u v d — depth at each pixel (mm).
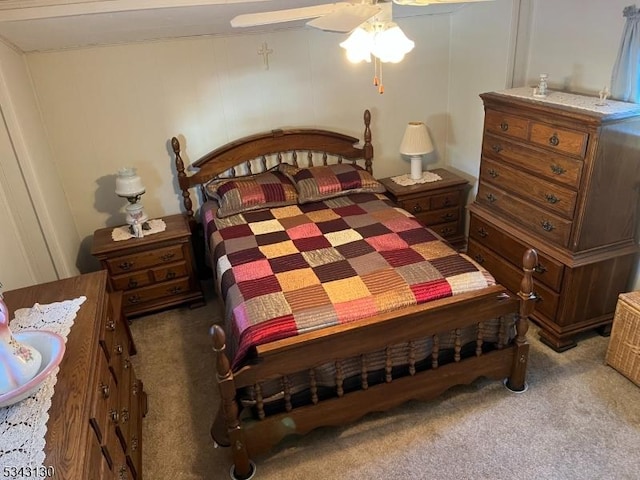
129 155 3348
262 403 1991
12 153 2465
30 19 2303
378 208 3162
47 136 3113
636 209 2549
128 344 2754
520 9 3012
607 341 2783
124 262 3121
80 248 3396
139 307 3270
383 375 2193
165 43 3139
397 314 1991
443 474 2037
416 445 2182
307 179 3361
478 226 3238
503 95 2848
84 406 1318
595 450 2102
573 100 2574
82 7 2322
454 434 2225
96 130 3217
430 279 2260
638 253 2688
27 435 1216
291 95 3533
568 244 2547
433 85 3824
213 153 3428
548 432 2203
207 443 2277
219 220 3133
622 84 2459
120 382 1961
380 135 3867
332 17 1445
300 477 2070
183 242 3197
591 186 2365
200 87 3316
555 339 2703
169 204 3568
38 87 3000
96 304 1846
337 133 3666
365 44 1619
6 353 1276
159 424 2393
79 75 3057
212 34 3197
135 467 1894
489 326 2279
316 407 2082
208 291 3551
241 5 2604
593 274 2586
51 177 2982
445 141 4051
